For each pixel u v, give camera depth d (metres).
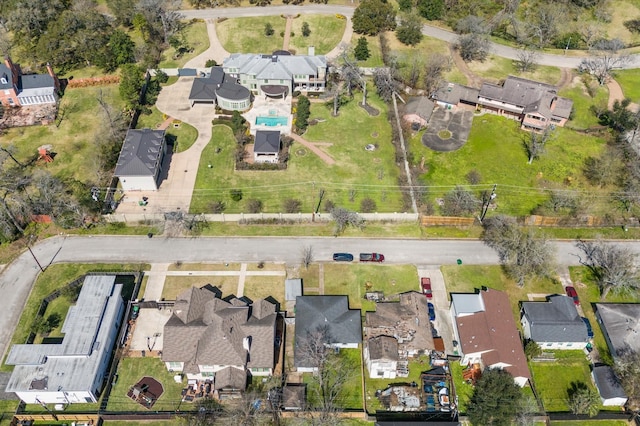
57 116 131.50
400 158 122.69
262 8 175.00
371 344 84.25
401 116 134.00
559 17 166.88
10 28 152.12
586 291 97.44
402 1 174.50
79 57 149.00
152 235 104.69
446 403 80.31
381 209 111.06
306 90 142.88
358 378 83.88
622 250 100.88
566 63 155.00
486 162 122.88
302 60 140.50
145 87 140.88
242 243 104.06
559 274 100.06
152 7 157.12
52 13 156.00
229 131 129.38
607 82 147.12
